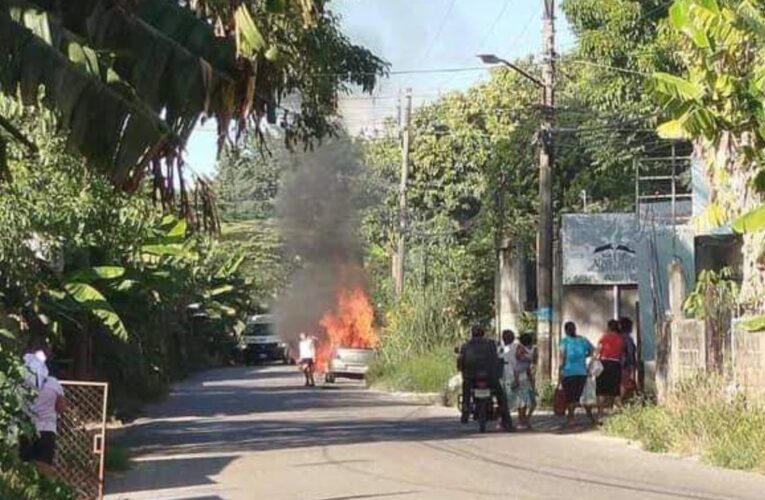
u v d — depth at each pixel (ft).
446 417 106.11
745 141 68.13
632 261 126.11
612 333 92.58
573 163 161.89
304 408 123.03
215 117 43.06
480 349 91.91
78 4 40.55
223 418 110.93
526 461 69.82
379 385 161.99
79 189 77.10
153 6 42.52
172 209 43.88
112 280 95.61
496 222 162.61
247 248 236.22
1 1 36.96
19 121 52.80
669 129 64.23
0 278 74.33
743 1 59.57
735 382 75.31
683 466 66.64
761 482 59.77
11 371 43.93
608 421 85.15
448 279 174.70
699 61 63.72
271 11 45.55
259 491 59.11
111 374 114.83
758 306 74.38
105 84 36.81
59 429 53.72
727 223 80.23
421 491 57.82
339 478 63.31
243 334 271.90
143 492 59.62
